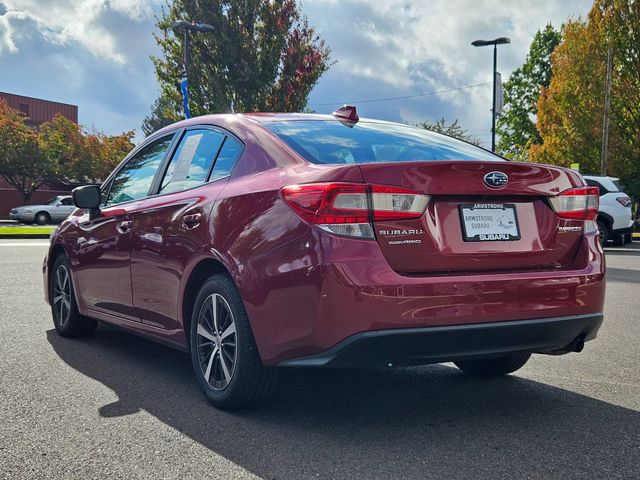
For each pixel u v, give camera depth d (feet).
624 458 9.25
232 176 11.73
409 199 9.73
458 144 13.41
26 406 11.43
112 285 14.82
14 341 16.78
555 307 10.45
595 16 97.14
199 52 83.41
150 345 16.65
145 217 13.53
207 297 11.52
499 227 10.48
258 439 9.90
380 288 9.30
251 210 10.62
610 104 96.48
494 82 84.64
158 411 11.22
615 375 14.12
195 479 8.44
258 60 83.20
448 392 12.66
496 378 13.83
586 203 11.41
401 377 13.79
